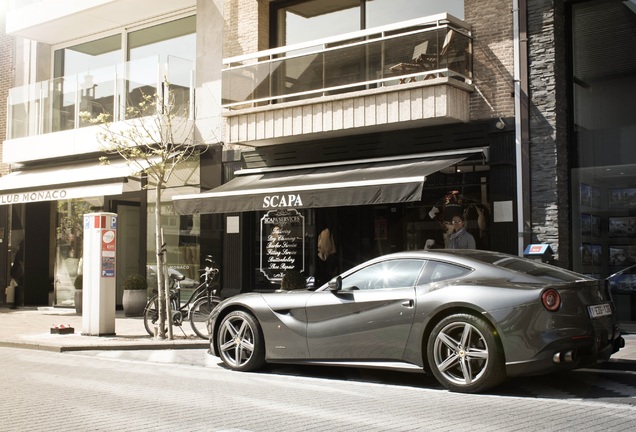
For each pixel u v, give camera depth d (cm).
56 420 559
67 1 1828
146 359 993
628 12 1201
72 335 1246
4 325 1473
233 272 1561
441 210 1335
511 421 556
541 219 1184
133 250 1927
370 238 1434
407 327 726
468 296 689
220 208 1323
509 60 1234
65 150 1780
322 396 678
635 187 1177
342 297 780
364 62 1322
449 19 1245
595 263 1203
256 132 1441
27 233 2019
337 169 1374
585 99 1234
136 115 1650
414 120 1250
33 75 2059
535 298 659
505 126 1222
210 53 1648
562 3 1247
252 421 554
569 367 664
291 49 1423
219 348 880
